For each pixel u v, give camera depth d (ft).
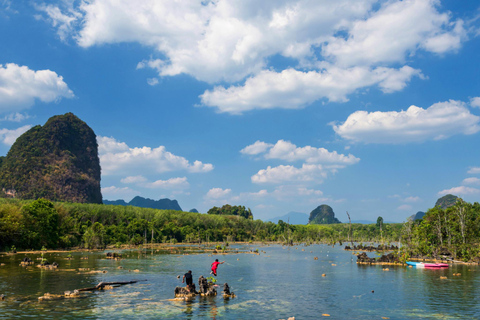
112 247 538.06
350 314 114.83
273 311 117.60
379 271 238.48
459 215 334.85
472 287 168.55
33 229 435.53
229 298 140.15
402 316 112.37
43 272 210.38
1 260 291.58
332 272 233.55
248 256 382.42
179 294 140.77
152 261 301.43
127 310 114.93
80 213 648.38
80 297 135.64
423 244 331.98
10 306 118.11
